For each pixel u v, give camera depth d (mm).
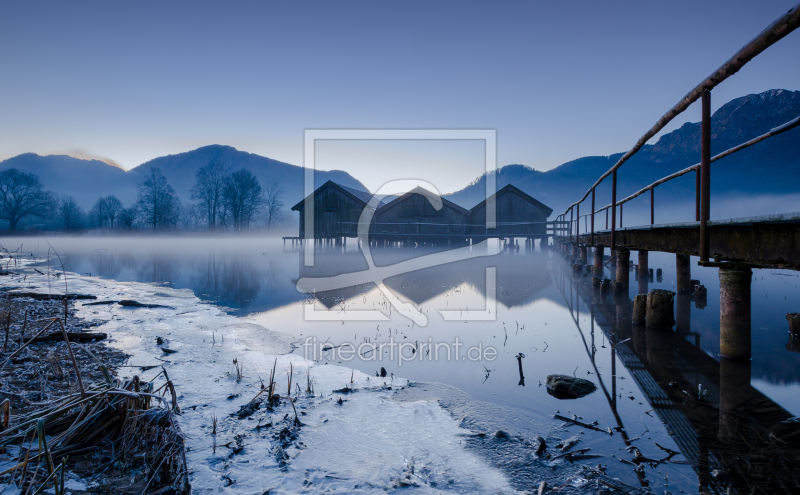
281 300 10227
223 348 5703
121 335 6281
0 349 4934
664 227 5500
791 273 14758
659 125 4754
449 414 3652
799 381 4438
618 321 7746
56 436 2725
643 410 3764
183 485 2348
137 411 2732
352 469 2711
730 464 2805
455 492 2484
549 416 3646
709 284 12555
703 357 5387
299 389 4168
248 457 2797
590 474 2689
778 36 2439
